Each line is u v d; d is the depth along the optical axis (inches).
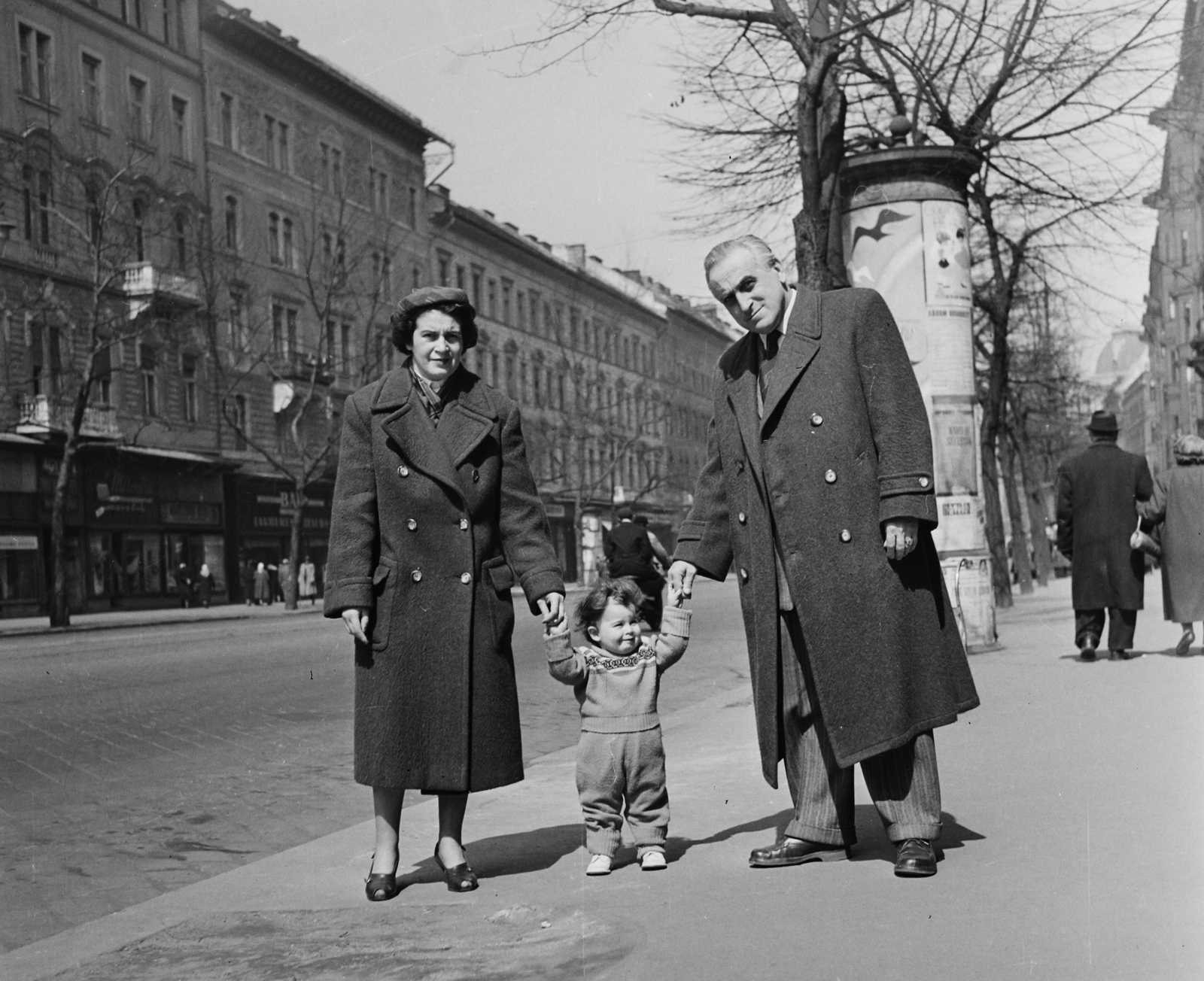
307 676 612.7
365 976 142.3
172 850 245.1
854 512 173.0
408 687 182.2
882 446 174.2
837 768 179.9
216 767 343.9
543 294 2792.8
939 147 485.4
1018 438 1305.4
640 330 3314.5
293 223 1925.4
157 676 641.6
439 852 184.1
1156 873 161.5
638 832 183.6
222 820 272.2
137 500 1643.7
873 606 170.9
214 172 1760.6
